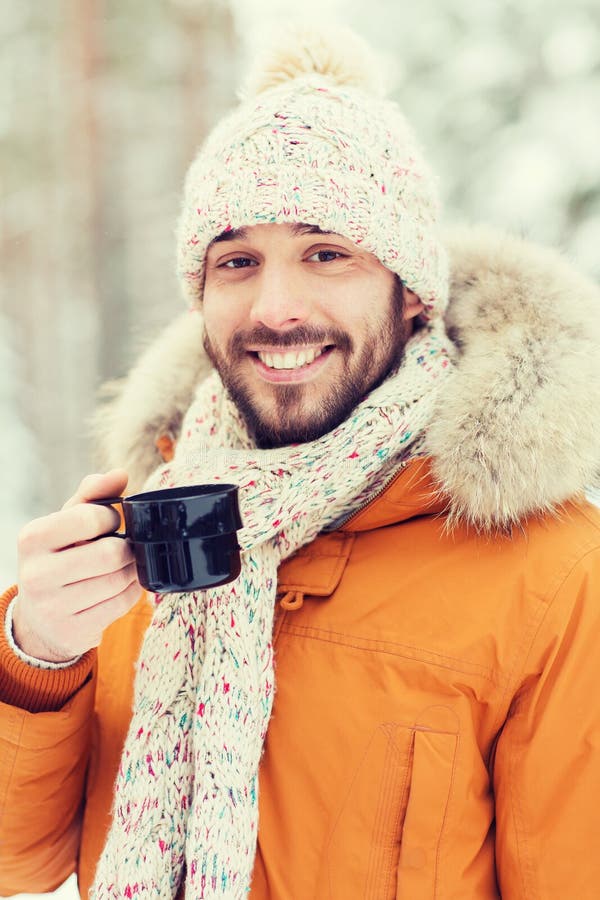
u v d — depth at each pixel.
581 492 1.15
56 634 1.04
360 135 1.14
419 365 1.21
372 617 1.12
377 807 1.05
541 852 1.01
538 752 1.02
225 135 1.17
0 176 5.61
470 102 4.89
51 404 5.61
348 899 1.04
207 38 5.08
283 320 1.15
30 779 1.14
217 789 1.07
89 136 5.26
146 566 0.95
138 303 5.27
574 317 1.17
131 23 5.15
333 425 1.20
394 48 5.24
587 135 4.58
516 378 1.13
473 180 4.79
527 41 4.86
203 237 1.19
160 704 1.14
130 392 1.50
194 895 1.04
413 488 1.15
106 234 5.31
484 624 1.07
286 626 1.18
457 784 1.05
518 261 1.25
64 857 1.29
